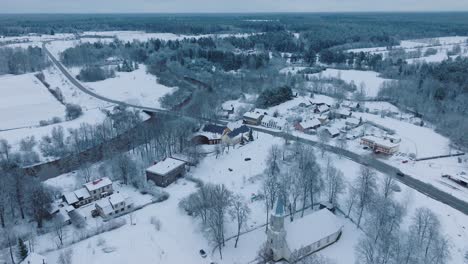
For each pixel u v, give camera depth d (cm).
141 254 8500
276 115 18688
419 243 7950
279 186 9850
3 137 15788
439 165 13300
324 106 19825
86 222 9944
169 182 12006
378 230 8394
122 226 9662
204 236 9169
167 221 9850
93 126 16625
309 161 11331
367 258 7569
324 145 13975
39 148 14850
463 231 9319
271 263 8088
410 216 9731
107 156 13688
